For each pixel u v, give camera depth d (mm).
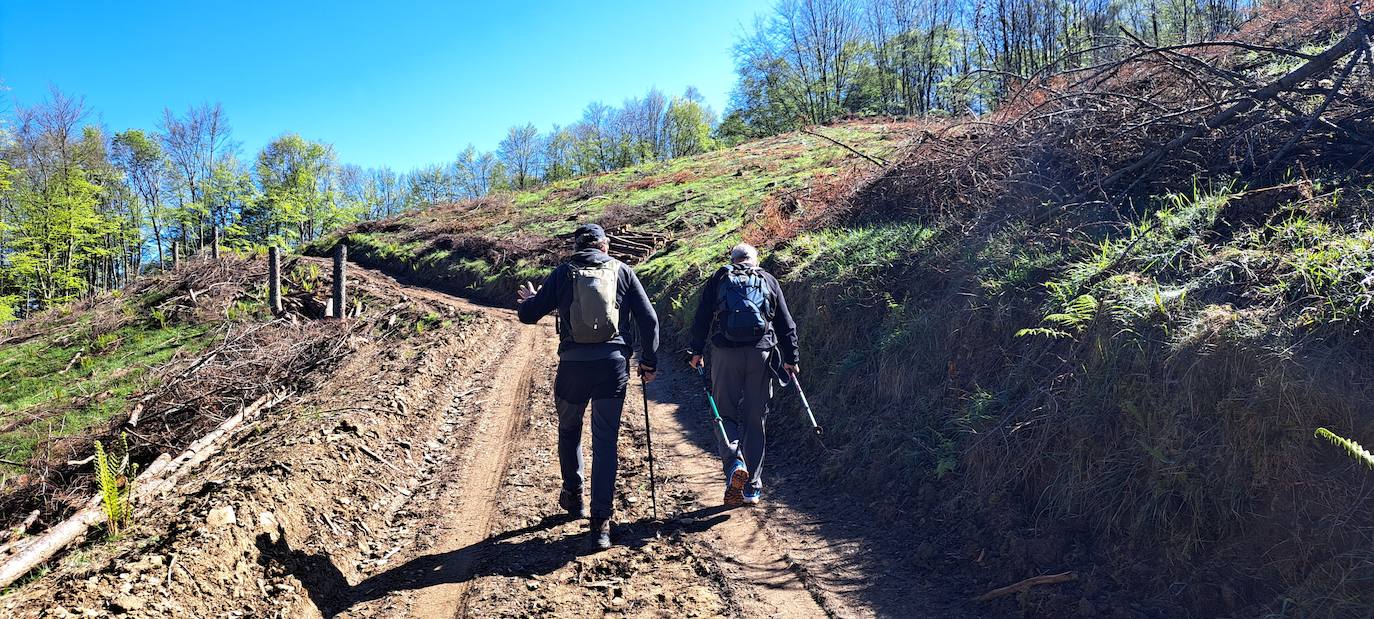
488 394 7988
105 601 2830
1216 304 3348
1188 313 3355
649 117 66375
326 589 3566
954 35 41219
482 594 3410
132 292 21047
